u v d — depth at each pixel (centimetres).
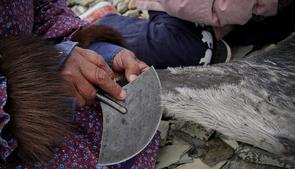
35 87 79
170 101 126
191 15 148
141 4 171
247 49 162
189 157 121
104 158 88
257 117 108
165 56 154
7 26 92
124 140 90
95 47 117
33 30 117
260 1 146
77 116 101
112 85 93
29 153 80
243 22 149
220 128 117
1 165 82
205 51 155
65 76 90
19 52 82
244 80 118
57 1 126
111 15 173
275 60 122
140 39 157
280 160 109
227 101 115
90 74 92
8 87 77
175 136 129
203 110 119
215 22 148
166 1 153
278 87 112
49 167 87
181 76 132
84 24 120
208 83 123
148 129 91
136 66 109
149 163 112
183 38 154
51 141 79
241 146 119
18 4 96
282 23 160
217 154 120
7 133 78
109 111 93
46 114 78
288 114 104
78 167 92
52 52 87
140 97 94
